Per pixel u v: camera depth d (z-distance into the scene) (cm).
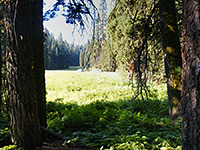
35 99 299
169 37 473
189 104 172
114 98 894
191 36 167
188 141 176
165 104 696
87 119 480
